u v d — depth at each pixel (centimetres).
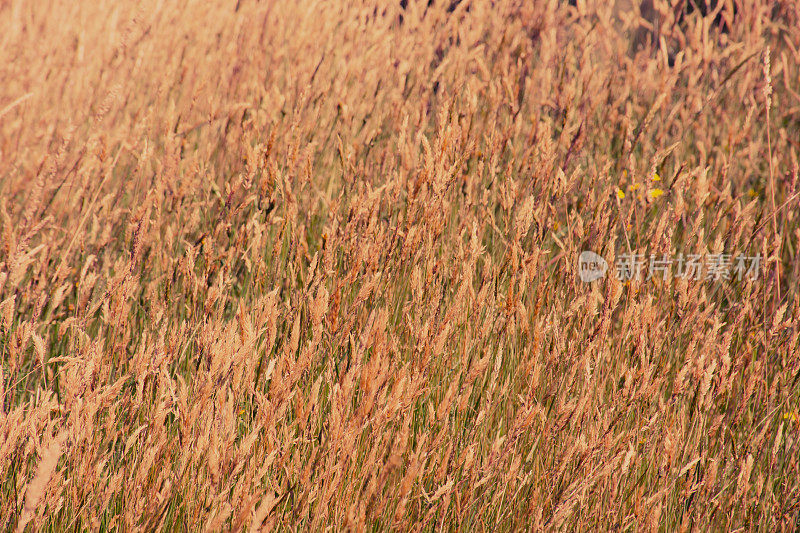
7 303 517
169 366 605
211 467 434
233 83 1132
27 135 1003
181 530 492
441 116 698
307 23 1130
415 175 756
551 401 611
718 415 626
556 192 727
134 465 492
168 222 838
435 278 671
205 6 1235
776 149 1119
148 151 776
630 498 596
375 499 452
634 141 921
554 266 804
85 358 504
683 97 1150
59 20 1208
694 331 659
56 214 860
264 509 404
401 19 1362
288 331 637
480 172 792
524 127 1026
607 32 1210
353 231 664
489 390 554
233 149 951
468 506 515
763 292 743
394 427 544
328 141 970
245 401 561
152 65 1139
